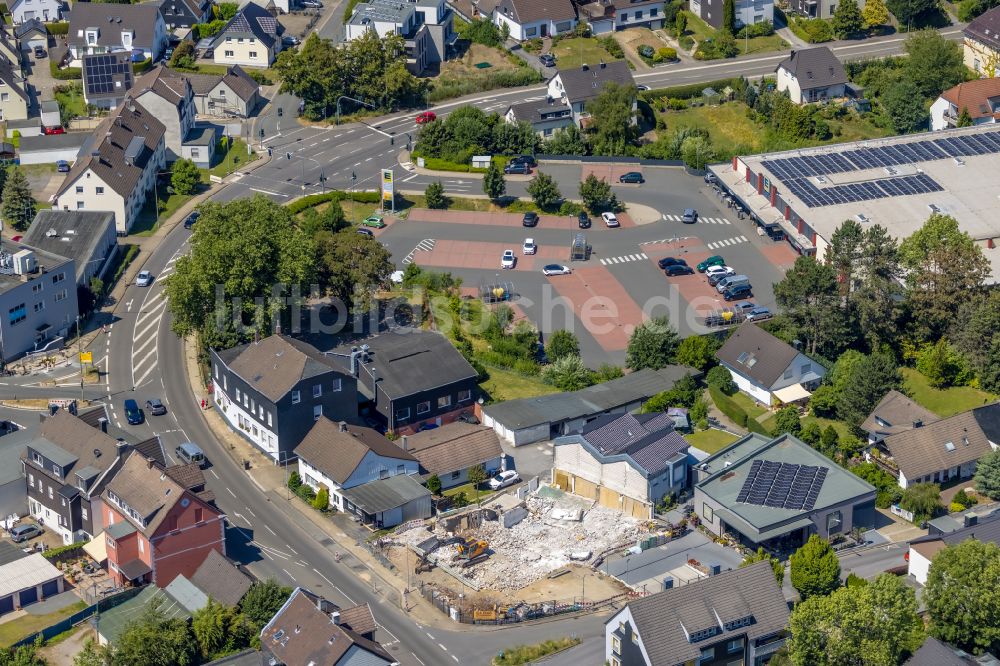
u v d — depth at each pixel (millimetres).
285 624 142250
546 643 148625
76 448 169500
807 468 170250
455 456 177250
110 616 152125
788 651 142625
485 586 157875
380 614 153875
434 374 187625
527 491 175125
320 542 166125
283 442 178375
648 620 140375
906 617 143250
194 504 158000
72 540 167375
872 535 167000
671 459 171375
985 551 146875
